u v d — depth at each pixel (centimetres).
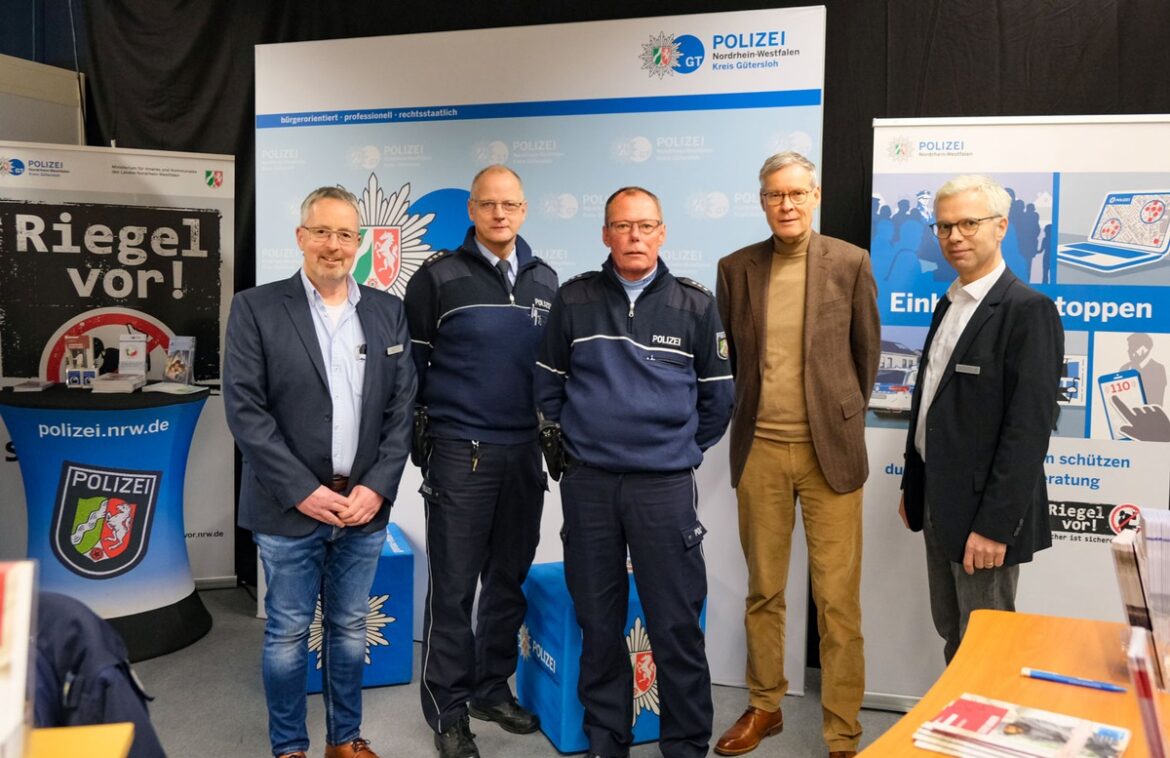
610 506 241
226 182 394
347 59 349
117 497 335
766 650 277
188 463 404
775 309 264
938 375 250
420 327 269
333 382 246
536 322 270
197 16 404
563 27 327
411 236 347
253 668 333
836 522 261
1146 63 310
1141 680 104
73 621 130
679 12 349
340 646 254
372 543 251
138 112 413
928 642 297
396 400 256
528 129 332
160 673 328
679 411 239
